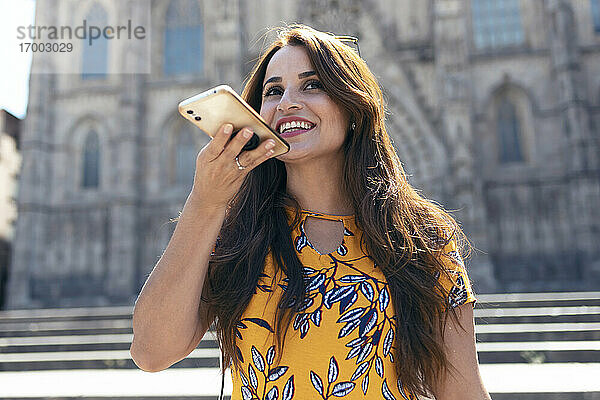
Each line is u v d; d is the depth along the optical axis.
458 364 1.75
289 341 1.58
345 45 1.99
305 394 1.54
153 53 35.69
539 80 31.97
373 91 1.99
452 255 1.85
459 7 31.50
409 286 1.73
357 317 1.61
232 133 1.39
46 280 32.88
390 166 1.96
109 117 34.66
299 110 1.82
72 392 7.12
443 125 30.62
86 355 10.75
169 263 1.53
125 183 32.97
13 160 36.56
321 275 1.67
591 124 30.98
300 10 32.97
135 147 33.47
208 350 9.84
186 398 6.65
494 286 27.89
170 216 33.19
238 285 1.68
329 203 1.92
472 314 1.83
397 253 1.76
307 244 1.75
